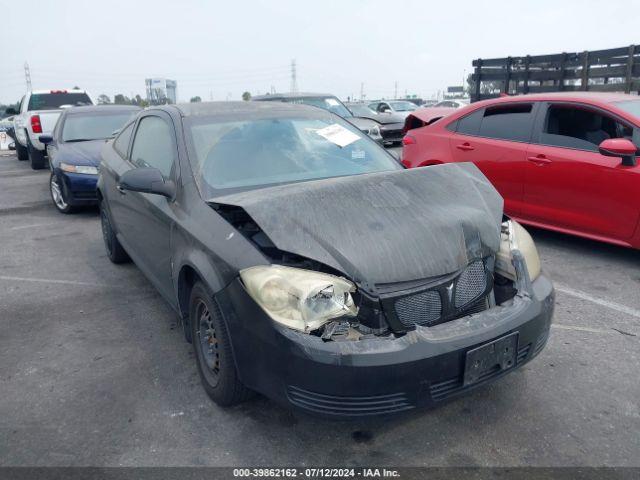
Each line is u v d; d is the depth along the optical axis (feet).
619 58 29.22
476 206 9.68
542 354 11.32
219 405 9.70
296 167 11.69
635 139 15.87
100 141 28.32
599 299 14.10
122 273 17.53
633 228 15.70
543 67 34.47
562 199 17.34
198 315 10.00
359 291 7.93
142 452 8.59
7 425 9.39
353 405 7.57
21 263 18.98
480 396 9.88
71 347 12.32
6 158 58.65
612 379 10.31
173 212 10.87
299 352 7.55
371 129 38.55
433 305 8.34
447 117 21.66
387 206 9.08
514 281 9.32
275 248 8.71
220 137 11.85
